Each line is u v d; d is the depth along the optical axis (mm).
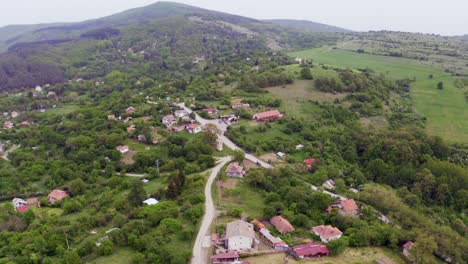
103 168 145125
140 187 110938
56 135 171250
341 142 160000
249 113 177875
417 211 114500
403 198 125562
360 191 122438
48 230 96438
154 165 141125
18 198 129500
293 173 123500
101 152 151375
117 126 172500
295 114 180750
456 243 92062
